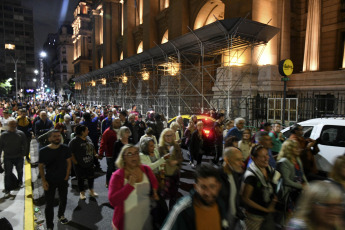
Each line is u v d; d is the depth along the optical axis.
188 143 7.87
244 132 5.55
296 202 3.73
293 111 13.87
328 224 1.61
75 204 5.44
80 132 5.52
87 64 71.75
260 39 14.41
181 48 16.92
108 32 44.22
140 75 28.72
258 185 3.02
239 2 16.81
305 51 16.66
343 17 16.31
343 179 2.81
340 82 13.76
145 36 30.89
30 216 4.76
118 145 5.13
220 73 16.94
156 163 3.79
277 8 16.83
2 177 6.90
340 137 6.00
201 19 23.50
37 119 8.54
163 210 3.22
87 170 5.63
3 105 23.73
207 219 2.04
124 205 2.81
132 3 36.78
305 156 5.09
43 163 4.26
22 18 111.00
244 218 3.08
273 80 15.72
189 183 6.53
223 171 2.97
